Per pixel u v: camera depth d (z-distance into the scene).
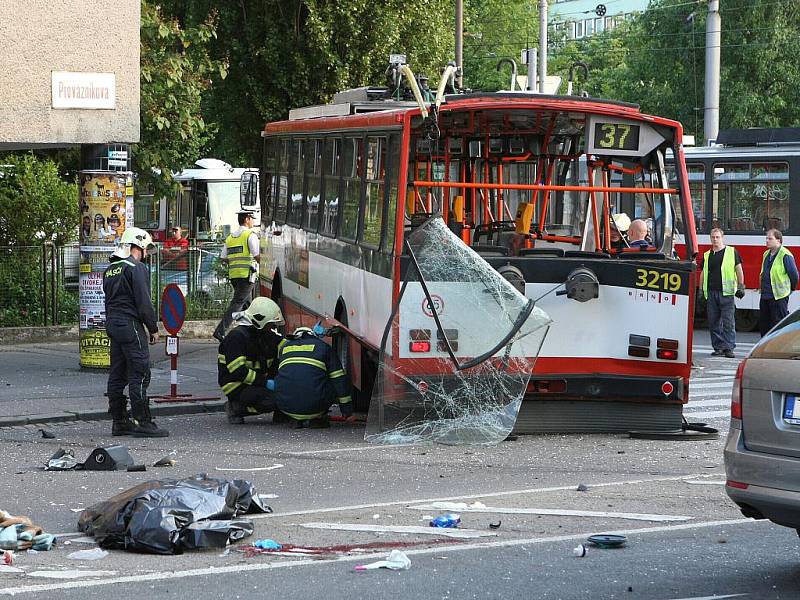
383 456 13.15
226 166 43.28
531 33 70.94
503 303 13.60
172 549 8.77
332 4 31.39
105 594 7.64
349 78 31.91
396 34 31.83
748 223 29.22
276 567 8.30
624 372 14.18
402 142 13.89
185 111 26.14
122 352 14.59
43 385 18.33
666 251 14.66
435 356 13.72
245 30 31.94
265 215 22.62
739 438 8.12
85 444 14.12
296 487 11.46
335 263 16.81
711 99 35.50
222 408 16.84
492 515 10.11
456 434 13.84
